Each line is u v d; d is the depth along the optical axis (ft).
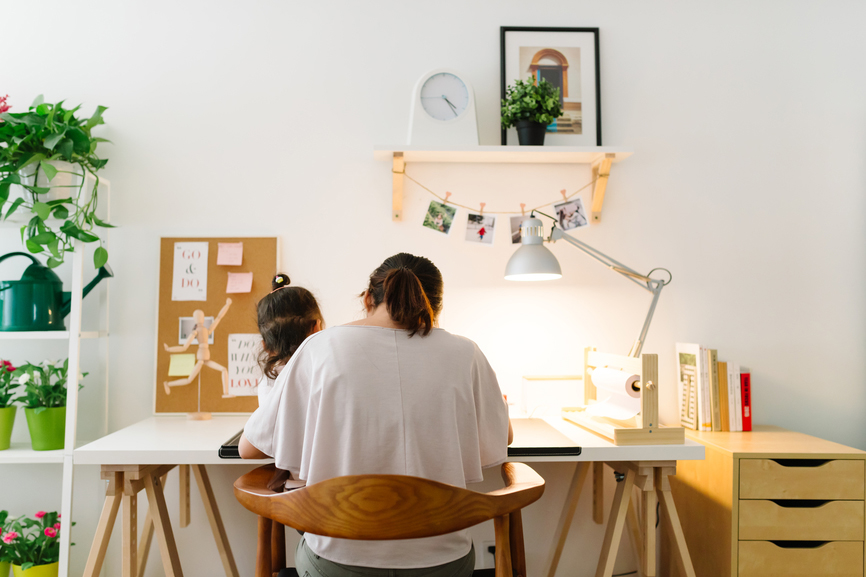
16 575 5.48
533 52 6.39
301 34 6.32
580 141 6.35
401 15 6.38
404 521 2.80
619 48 6.47
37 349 6.09
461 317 6.29
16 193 5.90
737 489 4.95
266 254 6.18
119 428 6.08
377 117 6.32
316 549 3.28
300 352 3.40
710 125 6.48
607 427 4.86
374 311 3.61
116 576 5.98
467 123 6.04
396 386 3.17
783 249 6.48
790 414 6.41
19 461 5.20
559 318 6.35
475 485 4.50
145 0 6.26
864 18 6.47
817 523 4.94
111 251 6.12
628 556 6.31
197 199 6.19
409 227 6.29
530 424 5.61
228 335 6.11
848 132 6.54
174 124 6.22
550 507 6.30
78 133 5.41
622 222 6.40
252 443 3.47
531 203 6.37
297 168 6.26
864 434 6.42
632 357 5.01
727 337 6.41
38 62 6.19
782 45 6.56
